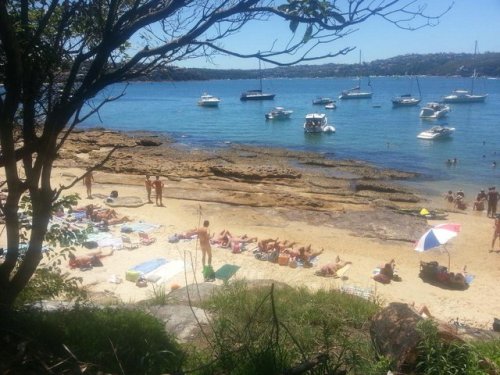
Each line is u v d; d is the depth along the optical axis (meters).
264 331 5.11
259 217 22.34
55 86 3.78
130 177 29.36
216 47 3.40
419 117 74.56
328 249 18.61
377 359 4.51
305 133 54.72
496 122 66.88
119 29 3.45
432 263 15.98
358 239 19.91
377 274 15.80
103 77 3.51
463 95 103.50
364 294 13.70
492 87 169.62
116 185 27.28
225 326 5.24
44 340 4.26
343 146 46.28
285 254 16.84
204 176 29.89
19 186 3.71
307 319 6.29
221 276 14.73
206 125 64.25
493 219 23.34
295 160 37.50
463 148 44.97
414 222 22.23
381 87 184.00
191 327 5.98
